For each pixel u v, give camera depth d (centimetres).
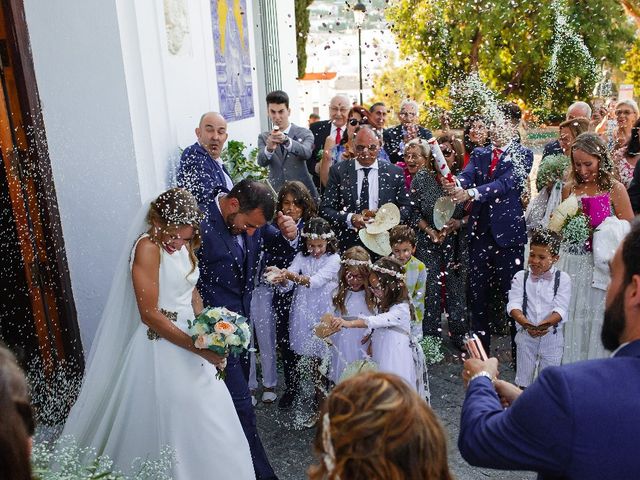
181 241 262
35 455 204
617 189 375
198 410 265
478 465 142
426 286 470
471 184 442
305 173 554
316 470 123
